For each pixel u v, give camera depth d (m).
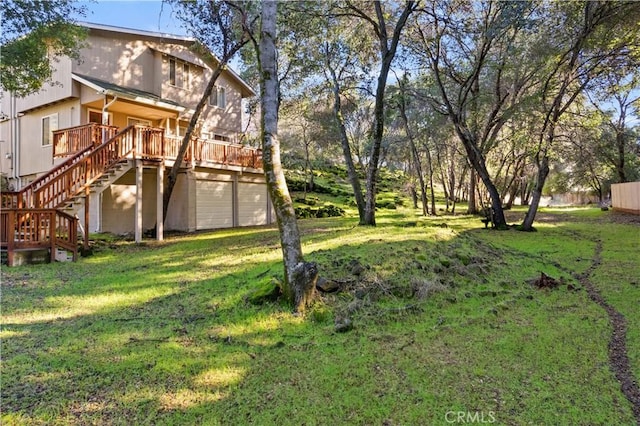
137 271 7.66
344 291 5.53
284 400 3.13
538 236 13.16
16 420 2.84
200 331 4.53
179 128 17.19
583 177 30.97
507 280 6.93
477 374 3.58
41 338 4.34
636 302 5.75
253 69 18.39
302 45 15.34
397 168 33.91
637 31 11.98
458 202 34.69
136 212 11.73
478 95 16.09
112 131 12.34
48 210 8.71
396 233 9.29
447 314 5.21
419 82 20.41
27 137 15.46
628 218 18.39
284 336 4.38
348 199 26.64
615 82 13.62
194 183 15.37
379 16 12.93
